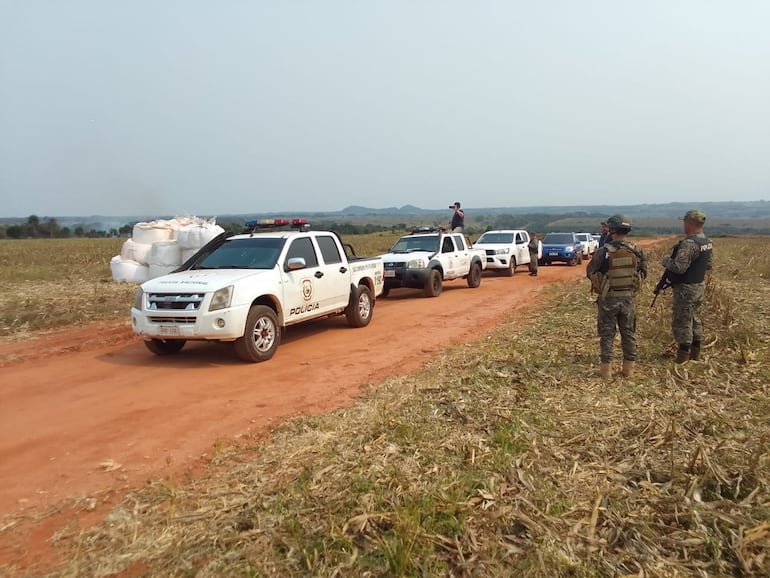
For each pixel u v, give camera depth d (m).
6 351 8.84
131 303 12.92
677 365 7.15
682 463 4.43
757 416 5.41
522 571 3.19
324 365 8.03
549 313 11.70
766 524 3.44
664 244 36.97
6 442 5.26
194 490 4.23
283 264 8.95
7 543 3.62
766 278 17.03
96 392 6.77
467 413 5.58
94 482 4.46
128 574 3.24
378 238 46.28
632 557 3.34
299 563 3.25
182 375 7.51
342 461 4.51
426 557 3.26
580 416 5.51
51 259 25.00
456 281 20.72
